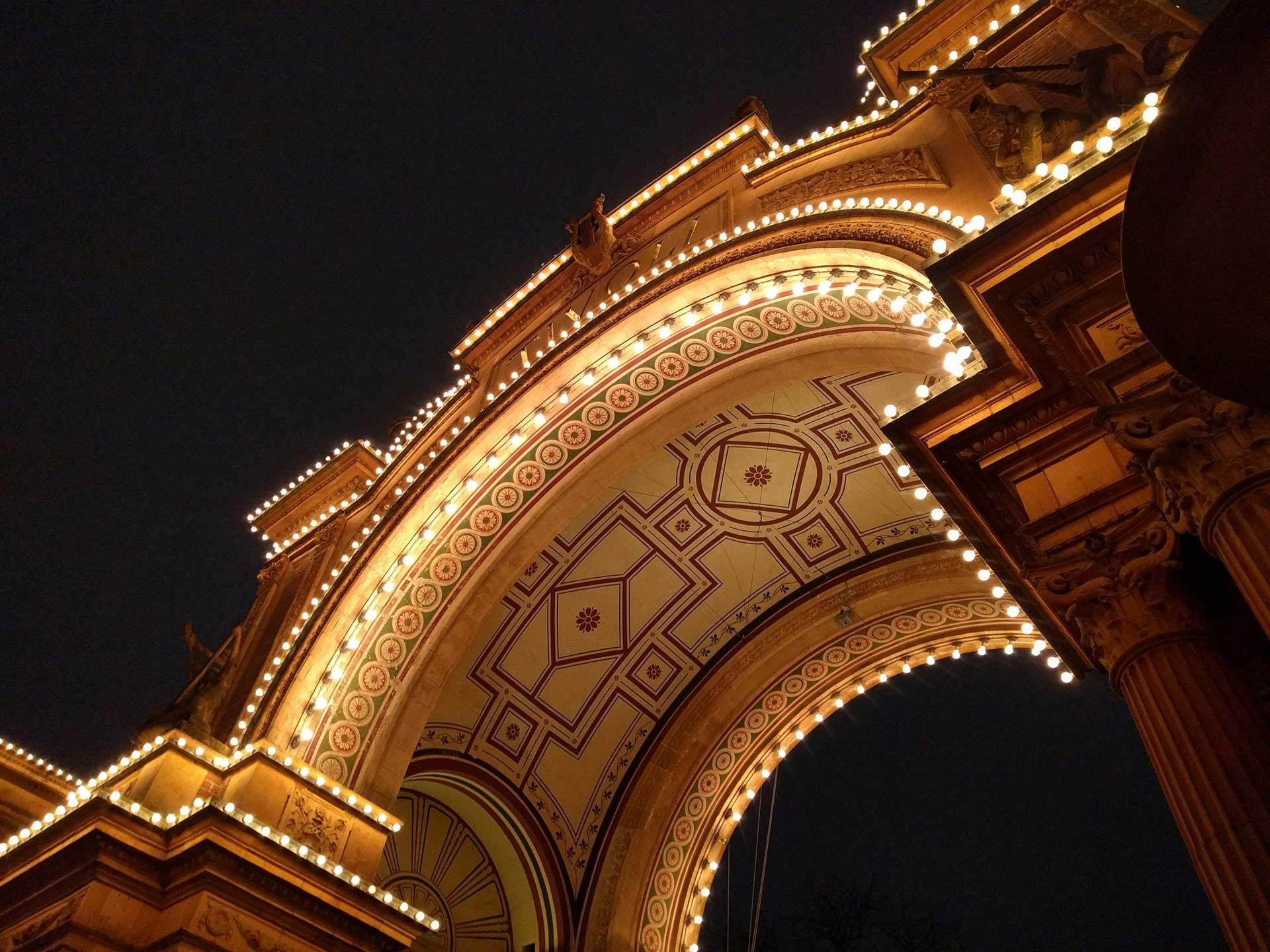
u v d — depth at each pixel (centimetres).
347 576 1569
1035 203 781
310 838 1330
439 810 1831
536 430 1555
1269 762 667
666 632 1875
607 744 1902
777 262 1271
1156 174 504
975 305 817
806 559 1830
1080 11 1130
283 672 1516
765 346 1392
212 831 1173
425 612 1575
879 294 1138
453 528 1588
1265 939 586
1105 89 965
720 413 1509
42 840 1230
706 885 1869
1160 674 722
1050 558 798
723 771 1908
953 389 848
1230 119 488
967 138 1155
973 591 1717
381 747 1495
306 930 1230
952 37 1352
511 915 1828
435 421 1878
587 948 1761
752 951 1936
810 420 1622
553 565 1739
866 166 1281
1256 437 655
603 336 1471
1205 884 644
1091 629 780
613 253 1706
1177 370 579
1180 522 701
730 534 1792
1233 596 805
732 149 1592
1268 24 462
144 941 1152
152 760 1356
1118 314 780
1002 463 834
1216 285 534
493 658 1756
